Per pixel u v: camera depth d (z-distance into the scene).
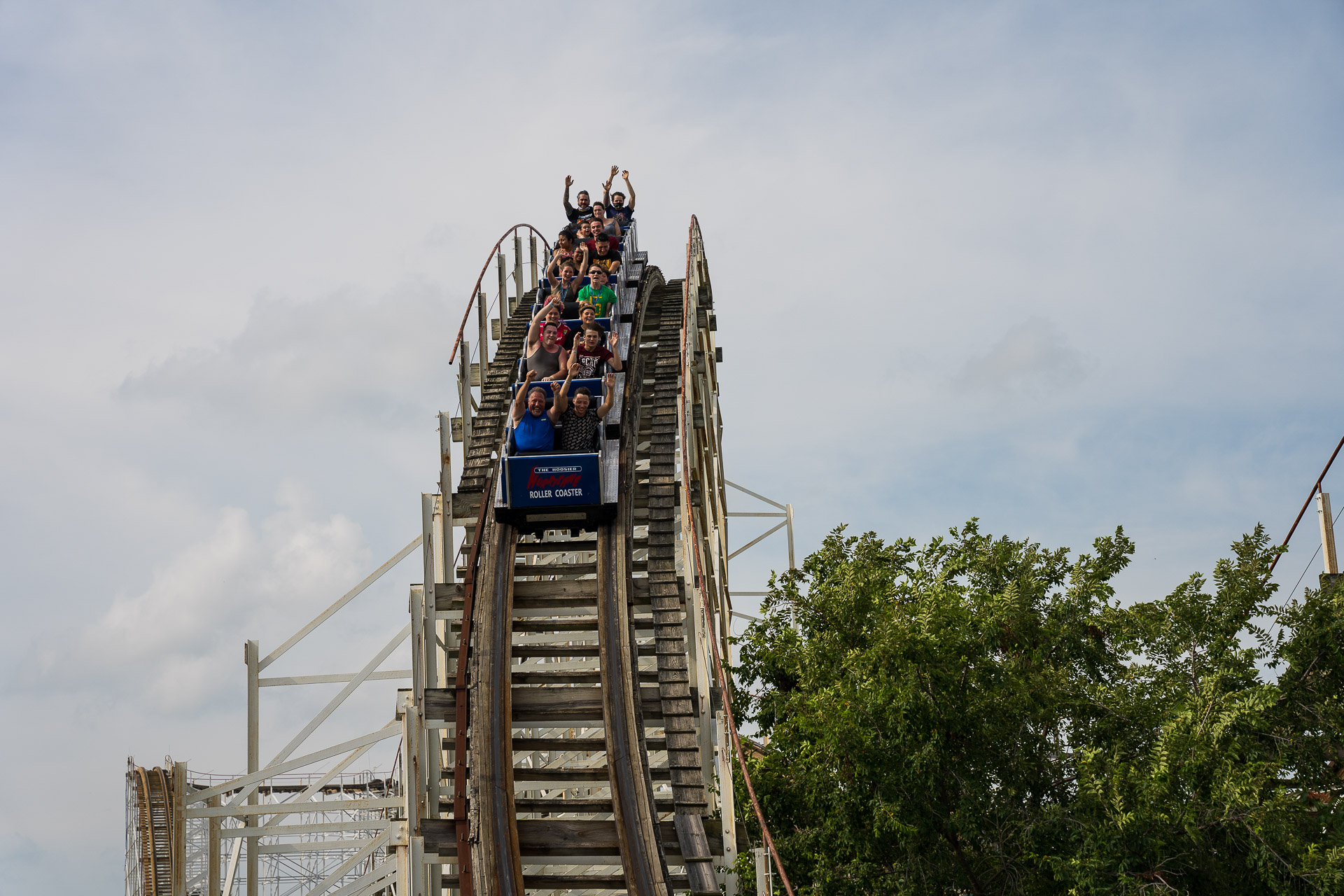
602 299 27.36
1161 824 15.84
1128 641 19.41
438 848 17.38
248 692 25.81
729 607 32.66
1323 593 17.98
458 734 18.00
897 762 17.94
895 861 18.84
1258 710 15.84
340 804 24.81
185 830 24.91
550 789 25.94
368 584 26.59
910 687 17.69
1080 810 16.83
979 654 18.88
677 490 23.58
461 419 25.61
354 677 25.47
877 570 21.44
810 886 19.70
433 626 21.22
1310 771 17.02
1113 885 15.71
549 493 20.55
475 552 21.52
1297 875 14.81
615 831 16.77
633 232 33.88
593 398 22.19
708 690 20.58
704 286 37.47
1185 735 16.38
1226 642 18.08
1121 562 20.12
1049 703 18.25
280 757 25.03
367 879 24.75
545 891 20.95
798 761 20.77
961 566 21.19
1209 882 15.89
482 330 29.39
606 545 20.77
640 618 20.95
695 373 31.00
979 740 18.36
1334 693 17.47
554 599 20.22
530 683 19.97
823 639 21.36
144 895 40.75
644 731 17.73
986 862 18.47
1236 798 15.33
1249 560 18.58
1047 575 20.67
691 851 16.81
